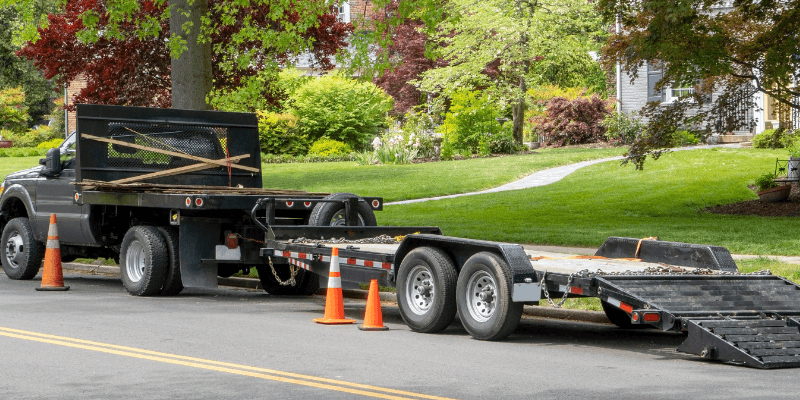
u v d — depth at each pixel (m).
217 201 11.23
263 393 6.31
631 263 9.73
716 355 7.48
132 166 13.10
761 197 21.44
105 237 13.05
